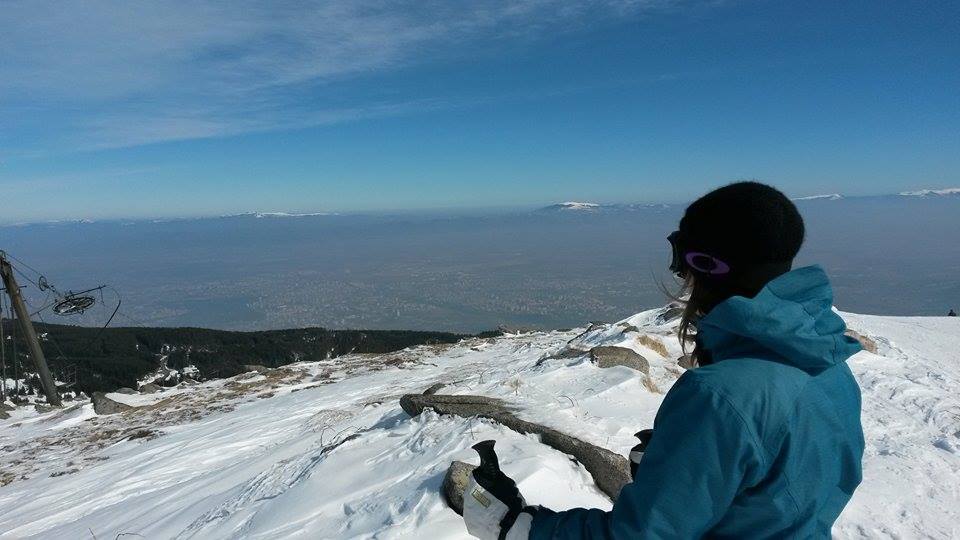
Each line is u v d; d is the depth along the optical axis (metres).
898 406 7.96
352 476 4.28
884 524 4.48
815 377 1.17
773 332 1.11
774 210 1.17
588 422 4.98
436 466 3.96
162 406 15.76
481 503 1.38
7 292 18.69
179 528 4.91
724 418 1.05
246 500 4.77
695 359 1.41
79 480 9.02
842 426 1.19
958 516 4.63
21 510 7.94
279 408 12.67
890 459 5.86
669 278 1.42
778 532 1.12
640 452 1.54
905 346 12.36
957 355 11.79
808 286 1.19
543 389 6.74
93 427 14.25
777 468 1.09
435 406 5.22
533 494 3.45
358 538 3.25
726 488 1.07
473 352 19.48
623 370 7.45
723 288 1.29
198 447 9.67
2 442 13.86
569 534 1.22
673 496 1.08
